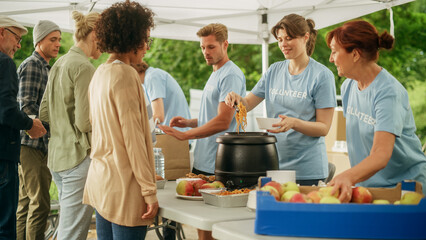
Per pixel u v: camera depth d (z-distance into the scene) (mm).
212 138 3385
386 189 1832
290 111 2916
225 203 2105
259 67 13102
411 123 2250
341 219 1497
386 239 1488
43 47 3812
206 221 1842
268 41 5414
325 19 5141
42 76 3791
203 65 13555
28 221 3770
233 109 3186
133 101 2061
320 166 2918
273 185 1812
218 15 5344
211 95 3357
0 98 2979
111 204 2072
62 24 5039
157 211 2109
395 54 12336
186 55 13633
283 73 2980
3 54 3041
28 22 4969
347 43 2086
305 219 1512
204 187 2338
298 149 2887
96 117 2170
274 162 2363
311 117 2865
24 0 4668
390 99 2082
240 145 2318
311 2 5008
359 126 2297
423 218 1486
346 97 2443
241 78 3359
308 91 2830
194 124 3541
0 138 3037
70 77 2818
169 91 4277
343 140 4832
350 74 2188
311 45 2936
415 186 1853
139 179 2055
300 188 1891
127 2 2189
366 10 4809
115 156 2080
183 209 2070
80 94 2770
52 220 4219
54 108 2902
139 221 2072
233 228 1658
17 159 3150
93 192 2148
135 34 2156
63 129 2846
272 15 5305
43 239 3811
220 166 2387
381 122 2070
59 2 4746
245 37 5551
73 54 2896
